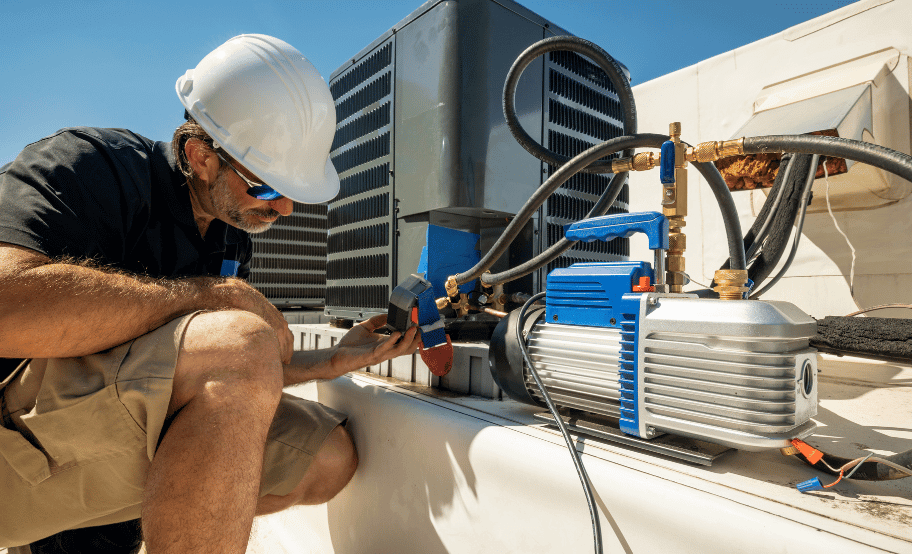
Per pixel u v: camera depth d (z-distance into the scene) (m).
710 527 0.47
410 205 1.24
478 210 1.21
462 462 0.73
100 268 0.64
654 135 0.85
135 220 0.82
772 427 0.50
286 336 0.76
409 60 1.25
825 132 1.64
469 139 1.13
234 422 0.54
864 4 1.91
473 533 0.71
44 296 0.55
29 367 0.66
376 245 1.36
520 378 0.77
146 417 0.58
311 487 0.92
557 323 0.76
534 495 0.63
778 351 0.51
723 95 2.30
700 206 2.35
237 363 0.56
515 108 1.22
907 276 1.79
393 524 0.87
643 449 0.64
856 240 1.92
